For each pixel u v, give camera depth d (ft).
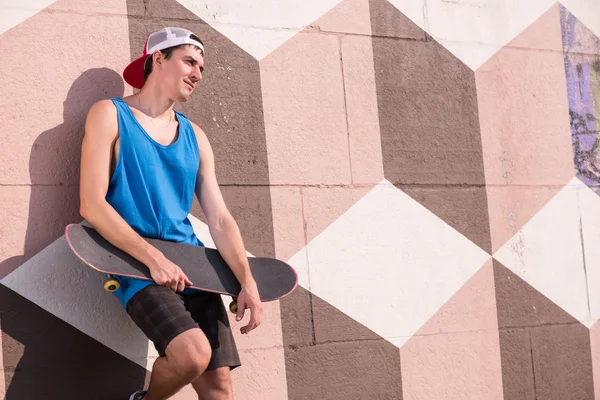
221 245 22.43
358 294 26.71
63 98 23.38
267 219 25.72
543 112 30.78
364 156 27.48
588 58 32.01
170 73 22.25
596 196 31.35
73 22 23.79
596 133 31.76
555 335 29.81
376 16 28.43
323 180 26.73
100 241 20.49
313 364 25.73
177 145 22.27
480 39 30.07
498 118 29.91
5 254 22.20
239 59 26.03
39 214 22.68
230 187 25.32
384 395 26.63
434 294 27.89
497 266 29.07
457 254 28.48
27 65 23.06
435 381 27.48
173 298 20.72
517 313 29.22
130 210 21.42
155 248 20.79
